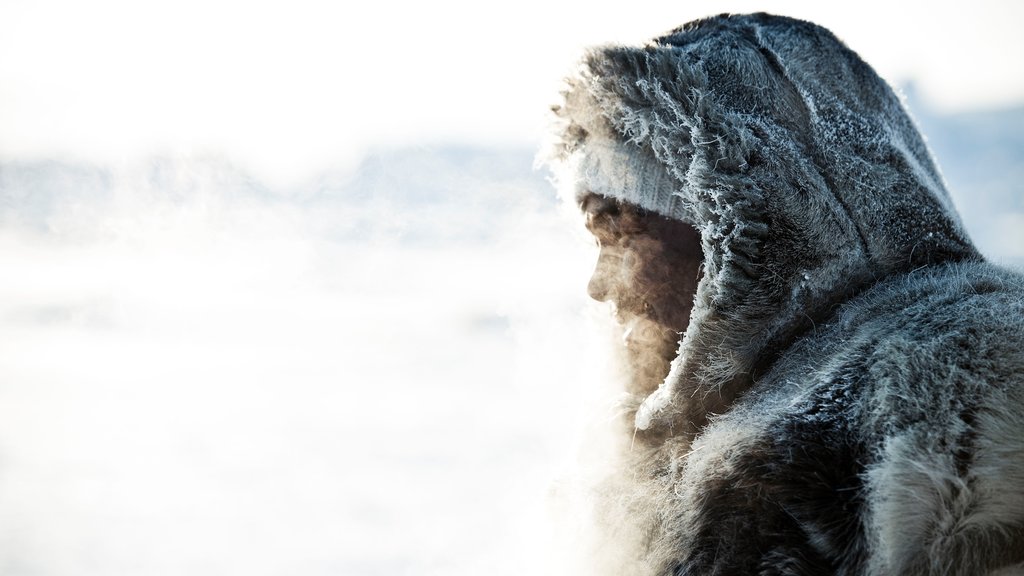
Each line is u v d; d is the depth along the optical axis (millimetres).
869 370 821
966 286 883
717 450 862
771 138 988
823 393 834
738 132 979
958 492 724
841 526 763
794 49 1053
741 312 972
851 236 978
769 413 865
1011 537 727
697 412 1009
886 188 1008
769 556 788
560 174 1307
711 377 992
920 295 905
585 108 1110
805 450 796
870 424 781
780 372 942
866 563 744
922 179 1046
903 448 744
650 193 1071
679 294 1090
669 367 1148
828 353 903
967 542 727
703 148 993
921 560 729
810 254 965
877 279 982
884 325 873
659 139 1034
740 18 1120
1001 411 736
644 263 1096
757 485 808
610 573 1011
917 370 784
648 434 1072
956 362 774
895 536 730
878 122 1055
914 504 730
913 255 996
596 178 1106
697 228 1029
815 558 770
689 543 855
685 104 1021
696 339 996
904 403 771
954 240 1028
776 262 965
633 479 1059
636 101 1054
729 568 812
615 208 1109
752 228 961
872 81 1103
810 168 982
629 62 1063
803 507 780
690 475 889
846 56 1097
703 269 1023
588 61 1093
